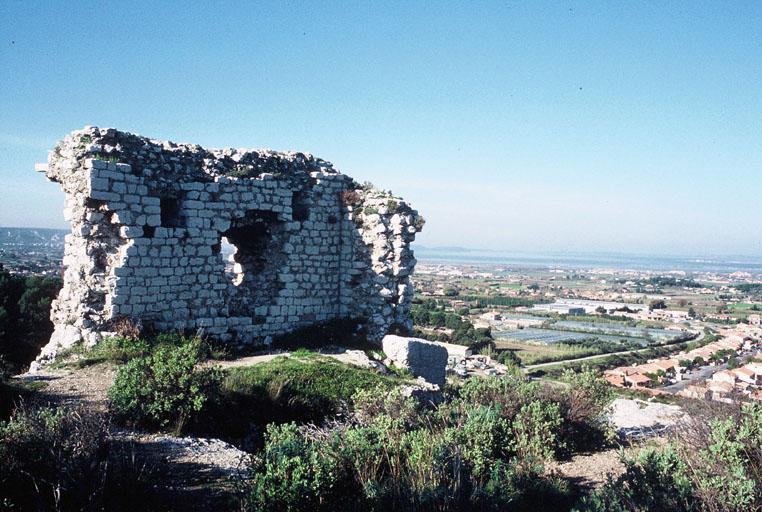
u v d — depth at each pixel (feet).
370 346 77.56
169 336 63.77
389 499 32.71
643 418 67.97
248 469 35.22
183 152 69.36
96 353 58.29
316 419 51.93
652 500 33.09
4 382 46.83
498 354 248.11
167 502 31.42
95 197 60.64
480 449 41.55
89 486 29.43
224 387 49.16
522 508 36.65
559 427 51.08
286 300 77.05
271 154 77.82
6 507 27.86
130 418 42.55
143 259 63.87
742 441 39.83
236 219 72.90
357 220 81.30
